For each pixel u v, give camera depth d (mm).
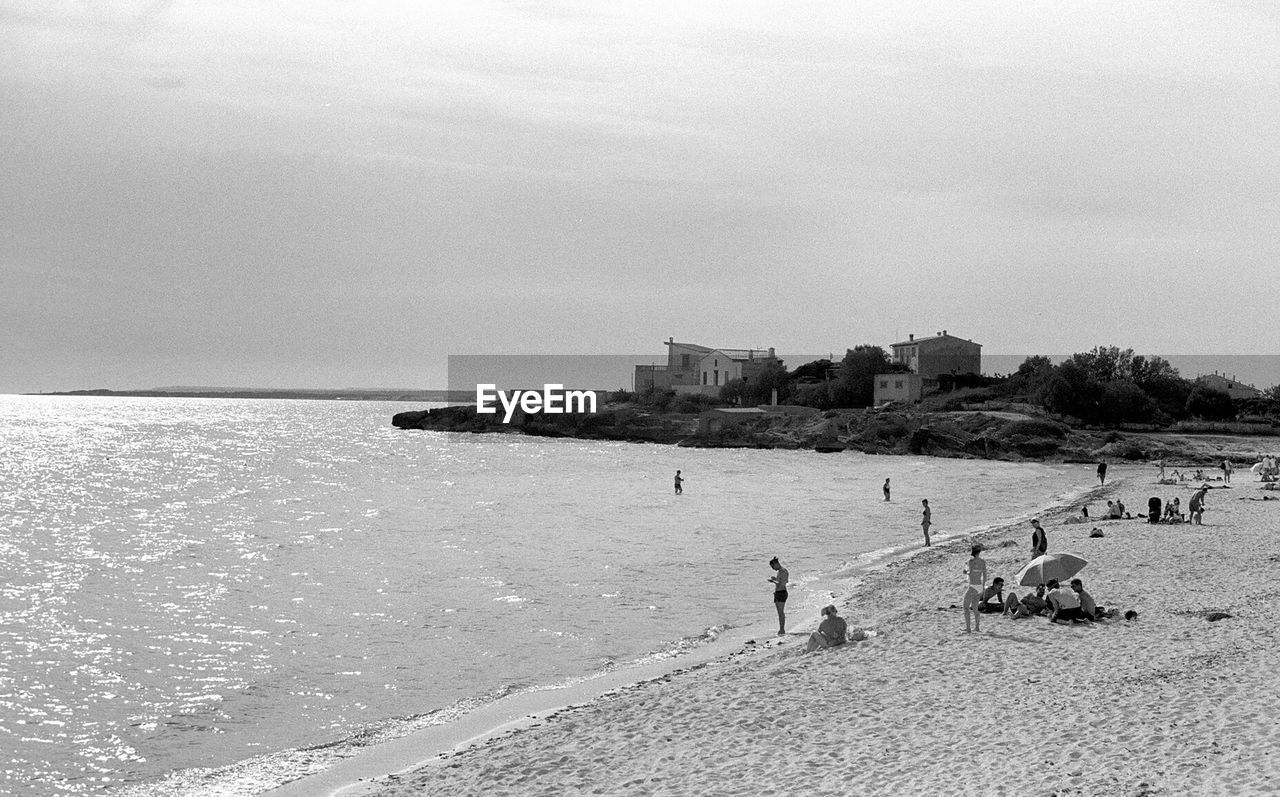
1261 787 13164
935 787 14641
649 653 28266
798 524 59844
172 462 126750
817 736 17766
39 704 24359
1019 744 16172
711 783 15891
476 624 32562
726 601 35719
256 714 23547
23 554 49688
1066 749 15617
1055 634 23938
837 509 68562
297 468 115875
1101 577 31719
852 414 141250
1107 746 15547
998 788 14297
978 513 64812
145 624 33094
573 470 108625
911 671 21578
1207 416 145875
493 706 23375
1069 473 99312
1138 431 134125
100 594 38562
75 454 141125
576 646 29359
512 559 46656
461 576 41969
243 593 38500
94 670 27453
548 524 61375
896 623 26953
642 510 69312
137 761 20531
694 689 22156
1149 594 28375
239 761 20406
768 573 41625
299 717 23266
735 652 27484
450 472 107500
